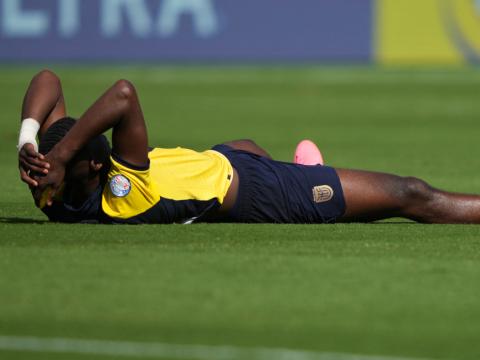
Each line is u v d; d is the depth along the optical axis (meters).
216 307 15.95
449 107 60.53
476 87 69.38
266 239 20.72
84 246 19.70
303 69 78.00
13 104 59.88
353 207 22.73
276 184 22.36
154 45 80.38
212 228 21.70
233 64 80.25
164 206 21.66
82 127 20.56
